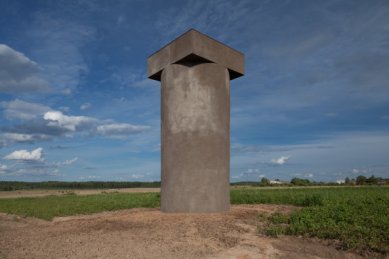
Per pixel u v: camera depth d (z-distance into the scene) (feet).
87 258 20.71
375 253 20.80
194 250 21.86
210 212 34.73
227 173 36.78
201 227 27.78
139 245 23.12
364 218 30.19
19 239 26.68
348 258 20.48
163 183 36.60
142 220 31.22
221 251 21.70
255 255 20.98
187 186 34.81
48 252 22.30
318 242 23.65
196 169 34.91
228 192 36.76
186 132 35.37
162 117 37.76
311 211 35.22
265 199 54.29
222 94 36.86
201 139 35.24
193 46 34.24
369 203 43.86
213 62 36.50
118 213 40.70
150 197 65.36
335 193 68.59
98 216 39.68
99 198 71.46
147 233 26.32
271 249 22.18
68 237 26.37
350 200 47.06
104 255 21.20
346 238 23.36
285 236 25.46
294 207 44.16
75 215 43.68
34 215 43.29
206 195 34.78
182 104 35.83
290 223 29.48
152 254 21.16
